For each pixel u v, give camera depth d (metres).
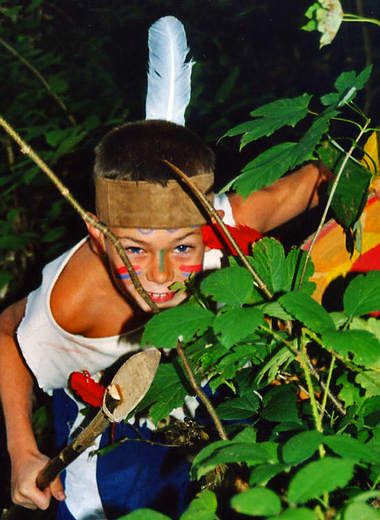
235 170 3.71
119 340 1.89
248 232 1.56
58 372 1.95
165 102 1.72
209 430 1.90
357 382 1.29
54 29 5.25
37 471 1.77
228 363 1.30
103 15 5.27
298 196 1.97
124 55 4.99
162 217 1.50
